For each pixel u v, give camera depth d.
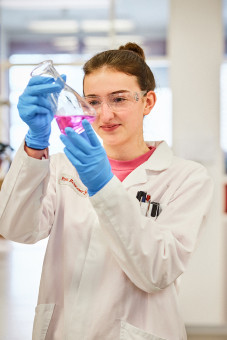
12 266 4.69
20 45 6.82
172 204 1.22
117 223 1.05
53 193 1.31
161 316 1.17
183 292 3.54
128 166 1.34
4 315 3.18
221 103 4.59
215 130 4.55
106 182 1.05
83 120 1.02
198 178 1.24
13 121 6.67
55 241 1.28
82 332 1.16
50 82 1.02
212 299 3.43
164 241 1.09
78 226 1.24
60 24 6.59
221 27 4.51
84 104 1.06
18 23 6.70
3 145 4.61
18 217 1.14
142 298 1.18
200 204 1.21
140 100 1.25
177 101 4.57
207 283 3.70
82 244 1.23
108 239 1.09
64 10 6.36
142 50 1.42
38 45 6.79
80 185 1.29
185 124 4.57
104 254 1.20
